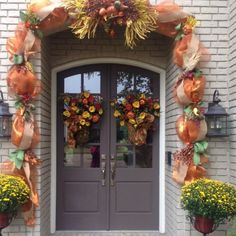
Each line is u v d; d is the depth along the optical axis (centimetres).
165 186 564
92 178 575
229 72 485
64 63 560
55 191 566
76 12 453
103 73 579
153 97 577
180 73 480
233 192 419
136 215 576
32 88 458
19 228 467
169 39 537
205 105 486
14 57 454
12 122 465
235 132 466
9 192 412
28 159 458
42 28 466
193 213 428
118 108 567
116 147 577
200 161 467
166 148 559
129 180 577
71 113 563
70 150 576
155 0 482
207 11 489
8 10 476
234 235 404
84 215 573
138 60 564
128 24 446
